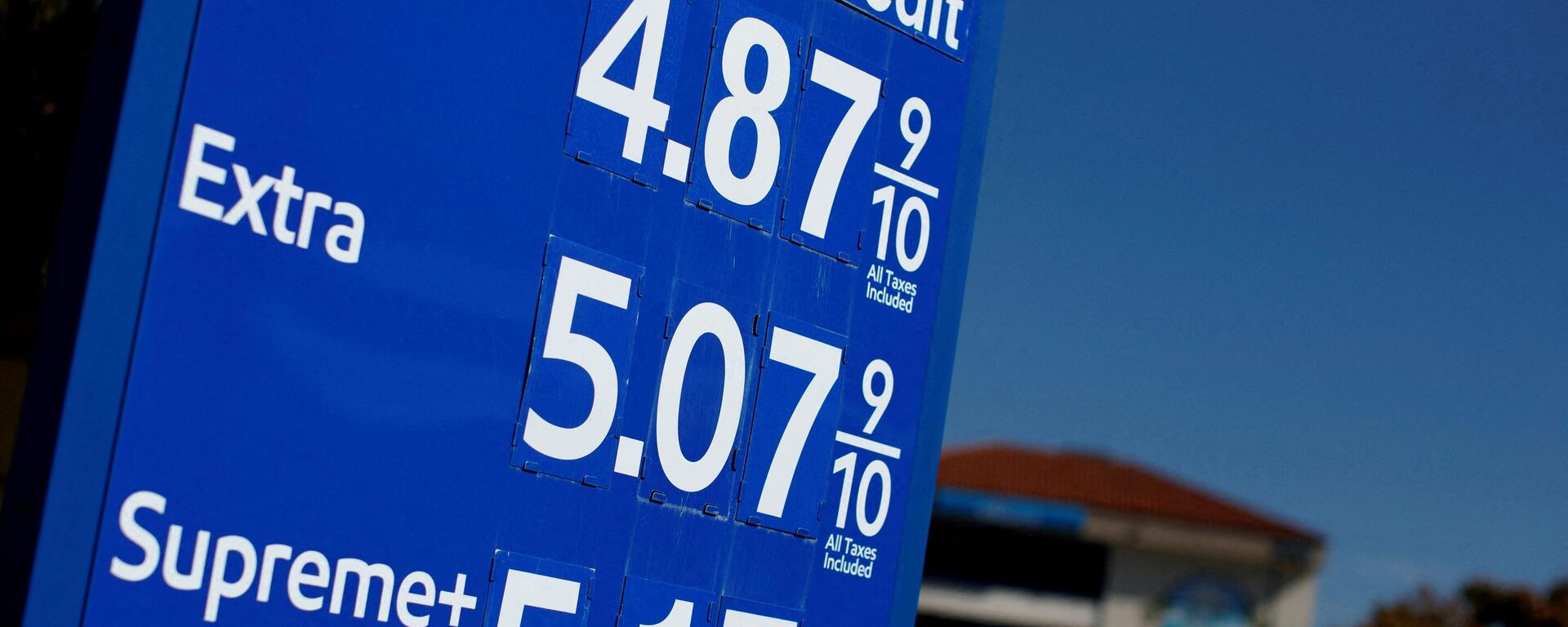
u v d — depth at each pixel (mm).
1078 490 28734
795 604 3338
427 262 2666
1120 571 26047
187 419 2377
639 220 3000
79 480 2266
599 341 2926
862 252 3494
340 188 2553
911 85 3627
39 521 2232
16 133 6145
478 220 2740
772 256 3275
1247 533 26281
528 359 2812
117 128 2311
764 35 3256
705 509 3135
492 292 2758
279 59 2482
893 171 3576
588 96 2912
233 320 2426
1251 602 26281
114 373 2303
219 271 2412
